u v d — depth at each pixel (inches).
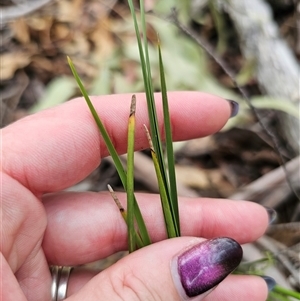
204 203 3.9
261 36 5.9
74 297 2.8
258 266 4.5
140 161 5.1
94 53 6.5
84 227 3.6
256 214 3.9
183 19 6.3
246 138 5.7
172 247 2.8
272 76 5.7
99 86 5.7
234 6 6.2
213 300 3.6
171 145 2.9
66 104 3.6
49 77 6.4
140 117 3.6
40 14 6.8
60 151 3.3
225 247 2.7
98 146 3.6
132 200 2.8
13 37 6.7
